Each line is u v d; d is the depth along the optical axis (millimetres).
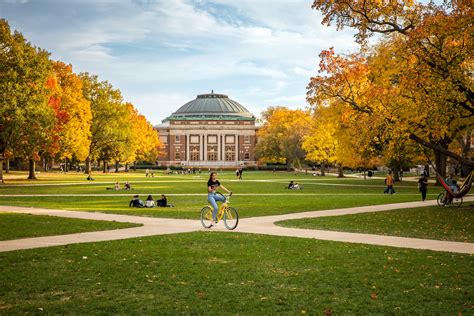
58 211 27000
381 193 43969
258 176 92812
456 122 31719
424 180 34750
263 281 11219
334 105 54906
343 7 27438
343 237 17859
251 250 14953
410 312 9133
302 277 11602
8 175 84062
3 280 11195
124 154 101250
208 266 12719
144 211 27297
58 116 65875
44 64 56094
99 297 9961
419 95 25484
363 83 35125
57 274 11781
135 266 12672
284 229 20000
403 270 12305
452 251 15031
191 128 180500
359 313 9070
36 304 9477
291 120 128875
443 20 24156
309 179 77125
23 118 51500
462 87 25281
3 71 52812
